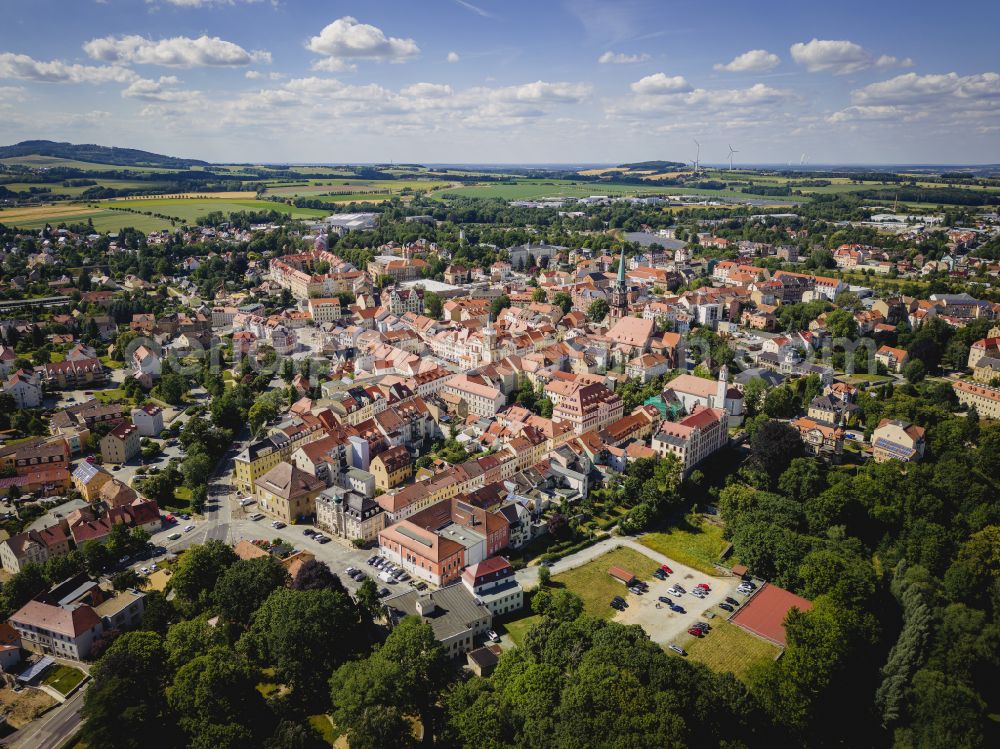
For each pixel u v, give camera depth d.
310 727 178.75
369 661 187.12
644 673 177.38
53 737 178.25
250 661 194.50
